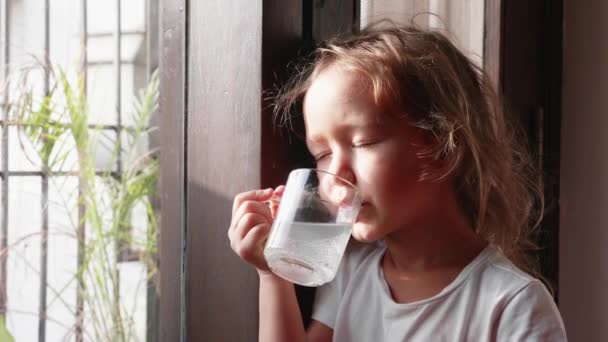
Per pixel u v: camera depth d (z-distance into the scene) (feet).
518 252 3.90
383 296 3.27
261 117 3.13
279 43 3.21
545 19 5.25
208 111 3.31
